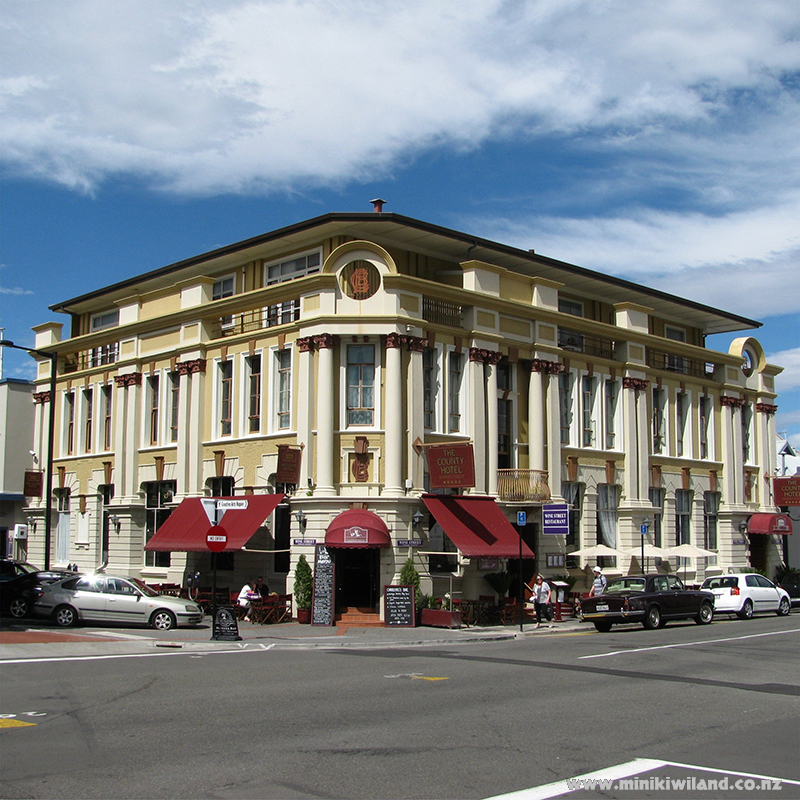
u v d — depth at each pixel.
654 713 13.73
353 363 32.38
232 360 36.06
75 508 43.56
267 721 12.61
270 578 33.66
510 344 36.19
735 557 47.53
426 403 33.28
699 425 46.97
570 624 32.53
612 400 41.91
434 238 35.00
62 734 11.70
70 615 27.42
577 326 39.53
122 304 41.94
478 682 16.77
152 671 18.03
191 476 36.69
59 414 45.53
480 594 33.56
